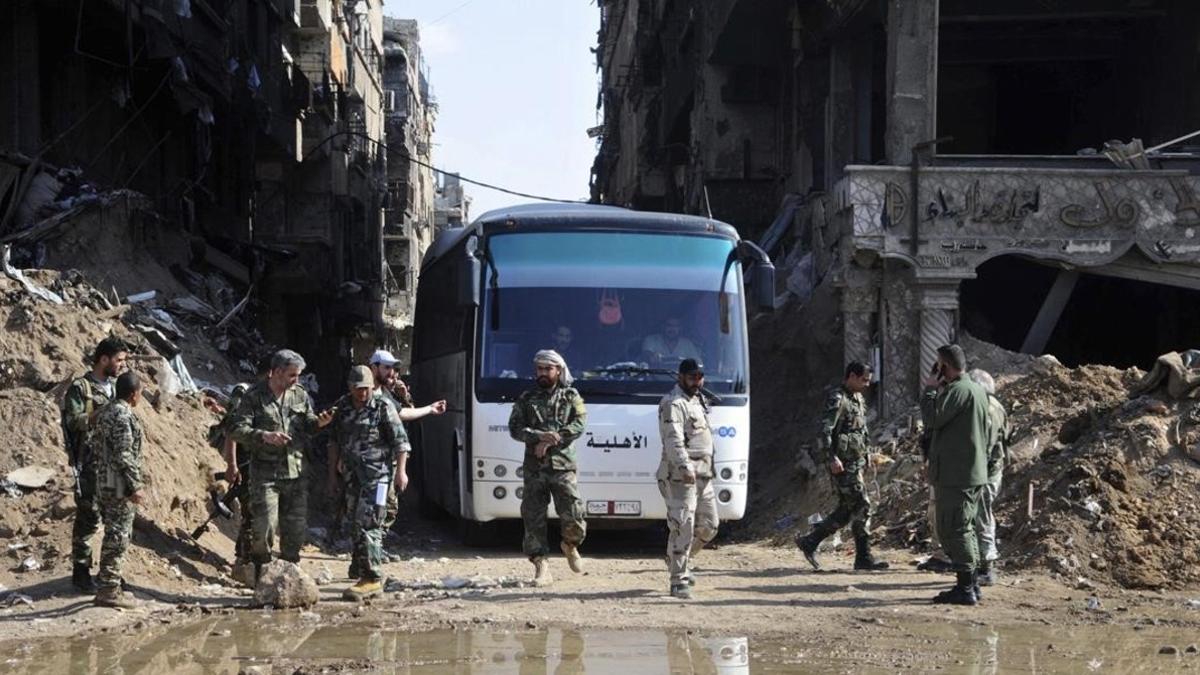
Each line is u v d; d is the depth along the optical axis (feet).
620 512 45.75
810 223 80.94
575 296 46.91
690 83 111.04
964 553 32.71
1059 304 57.47
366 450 34.81
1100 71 87.61
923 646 27.09
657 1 132.36
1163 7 75.82
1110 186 56.34
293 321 137.69
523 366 46.24
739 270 48.47
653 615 31.24
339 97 156.66
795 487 55.98
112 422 31.12
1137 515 38.52
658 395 46.21
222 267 89.81
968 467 32.65
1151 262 57.16
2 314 44.06
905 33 58.59
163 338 52.49
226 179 104.99
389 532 53.83
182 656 26.12
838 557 43.86
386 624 30.09
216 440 34.42
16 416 38.86
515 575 39.86
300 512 34.35
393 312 239.71
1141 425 41.57
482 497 45.62
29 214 61.21
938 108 90.94
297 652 26.58
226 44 93.61
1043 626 29.76
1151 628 29.53
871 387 58.54
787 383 68.39
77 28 64.13
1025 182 56.08
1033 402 49.47
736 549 48.29
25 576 33.32
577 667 24.82
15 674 24.20
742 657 25.84
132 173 79.87
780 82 97.96
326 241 138.92
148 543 36.45
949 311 56.03
